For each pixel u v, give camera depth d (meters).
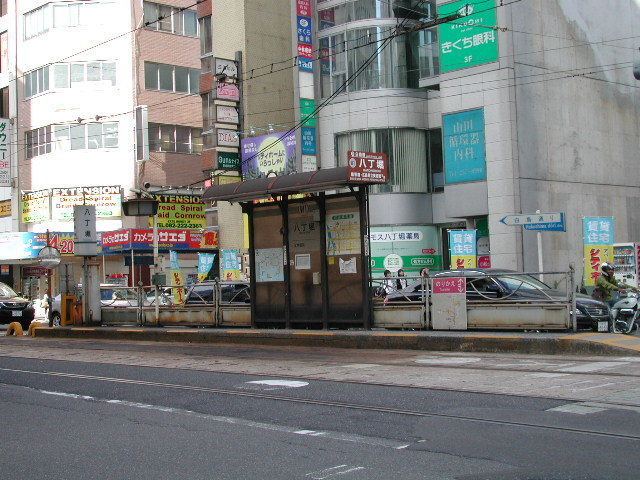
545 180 32.31
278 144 36.28
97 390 12.80
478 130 31.81
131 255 40.59
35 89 45.69
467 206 32.09
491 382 11.70
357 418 9.49
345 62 35.59
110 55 44.75
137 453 8.30
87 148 44.47
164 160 45.31
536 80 32.34
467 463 7.27
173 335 21.92
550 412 9.24
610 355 14.44
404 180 34.81
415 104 35.09
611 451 7.43
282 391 11.71
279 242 20.73
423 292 18.45
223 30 38.81
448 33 32.62
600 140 35.38
